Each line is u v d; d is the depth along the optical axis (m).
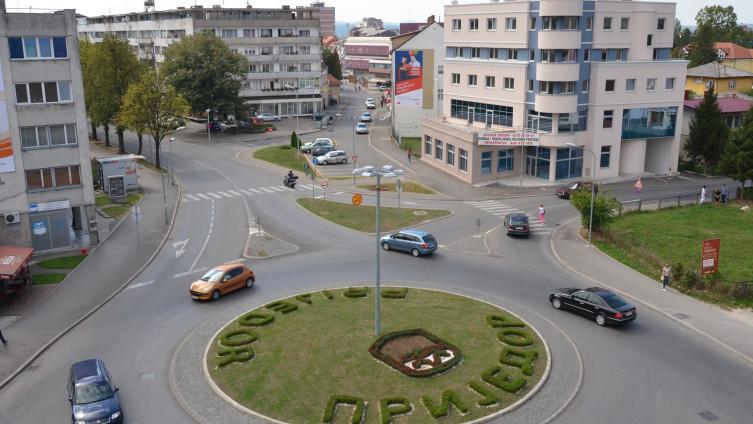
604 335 31.41
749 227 49.81
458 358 28.19
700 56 133.12
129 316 34.56
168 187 67.56
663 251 44.47
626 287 38.38
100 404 23.86
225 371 27.66
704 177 70.62
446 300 35.88
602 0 65.25
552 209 57.78
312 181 70.31
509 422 23.78
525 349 29.41
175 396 26.03
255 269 42.19
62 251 45.81
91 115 83.62
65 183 45.31
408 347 29.52
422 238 44.31
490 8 70.94
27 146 43.44
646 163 74.25
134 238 49.16
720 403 25.08
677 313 34.28
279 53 120.31
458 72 76.69
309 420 23.89
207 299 36.12
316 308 34.66
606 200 48.81
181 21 122.12
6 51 41.50
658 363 28.44
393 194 64.12
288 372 27.44
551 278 40.09
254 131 106.62
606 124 67.56
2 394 26.73
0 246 41.03
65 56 43.62
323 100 139.88
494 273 41.00
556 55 64.75
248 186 68.00
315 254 45.25
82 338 31.97
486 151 68.00
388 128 111.19
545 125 66.88
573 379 26.86
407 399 24.98
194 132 106.12
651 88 68.81
